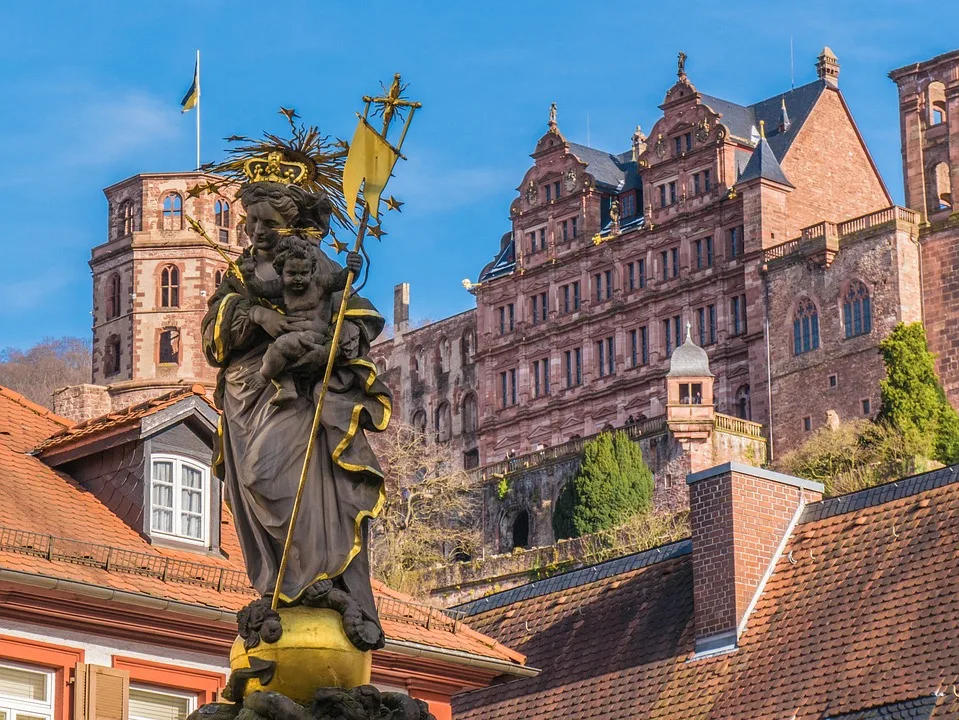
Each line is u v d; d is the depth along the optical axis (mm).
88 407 112562
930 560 61125
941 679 55875
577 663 67312
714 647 64062
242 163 20938
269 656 19203
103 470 56219
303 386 19984
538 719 65688
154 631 50031
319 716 19031
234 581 52625
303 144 21062
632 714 63406
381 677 55750
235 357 20266
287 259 19859
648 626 67062
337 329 19625
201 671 51125
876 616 60188
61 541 50188
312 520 19750
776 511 66875
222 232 161625
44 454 57094
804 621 62281
